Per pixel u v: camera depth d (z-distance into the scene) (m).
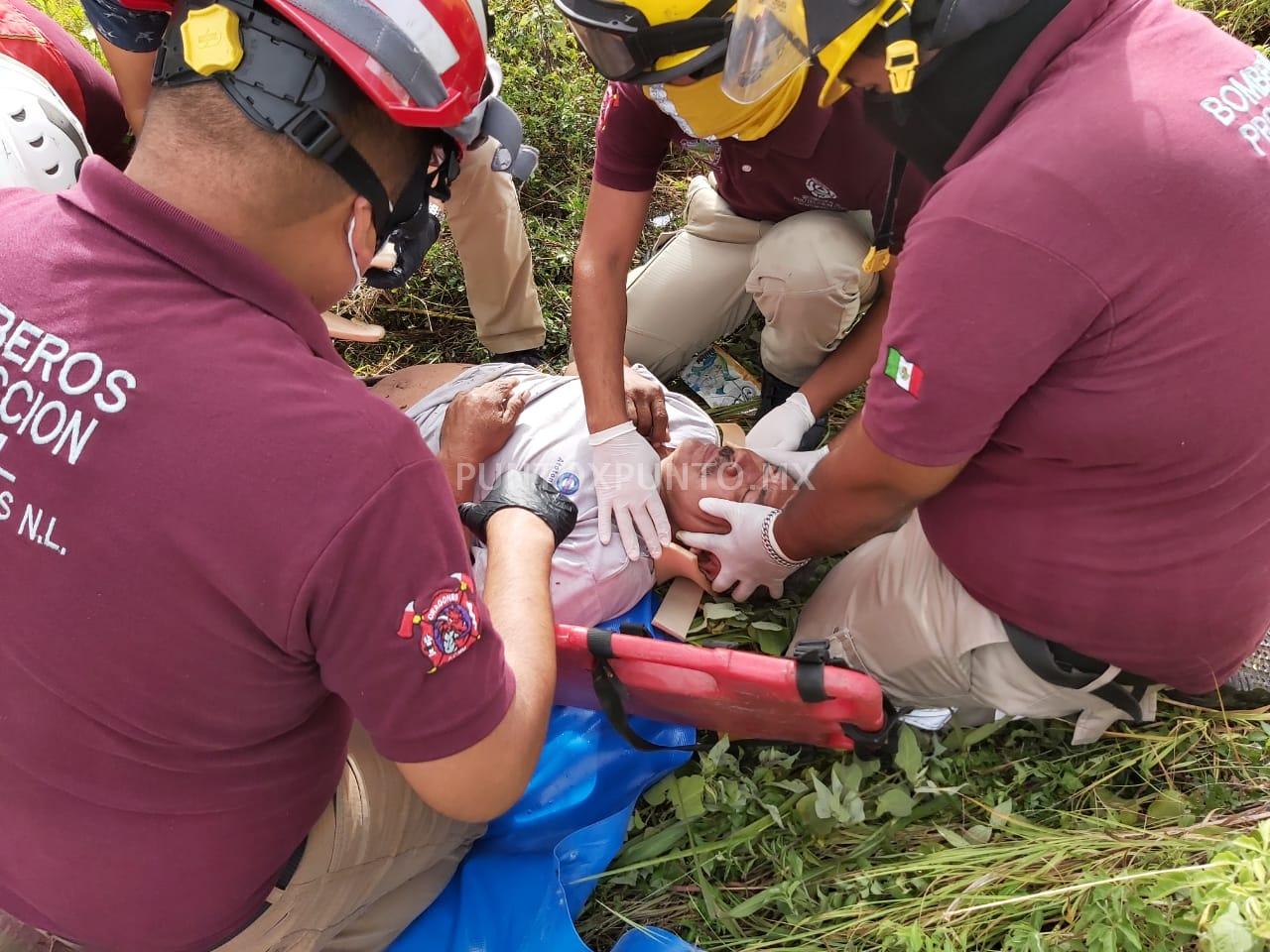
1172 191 1.21
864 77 1.34
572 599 2.20
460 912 1.89
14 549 1.06
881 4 1.20
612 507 2.21
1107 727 1.97
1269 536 1.54
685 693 1.82
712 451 2.31
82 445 1.01
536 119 3.47
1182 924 1.52
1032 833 1.84
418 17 1.07
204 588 1.04
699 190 2.75
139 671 1.10
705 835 2.00
